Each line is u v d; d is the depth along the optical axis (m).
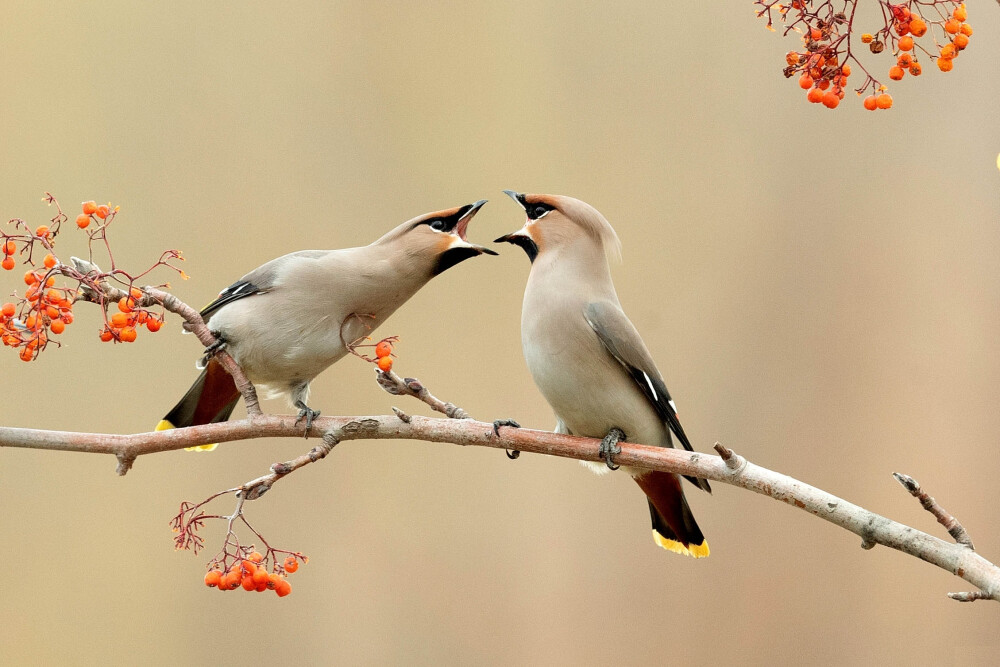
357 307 11.03
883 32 7.93
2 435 8.54
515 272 18.84
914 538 7.45
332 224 19.20
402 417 9.29
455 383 18.20
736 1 20.11
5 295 16.75
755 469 8.30
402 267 11.09
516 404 18.20
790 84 19.75
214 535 17.09
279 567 8.83
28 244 8.37
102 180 18.81
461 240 11.19
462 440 9.36
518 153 19.75
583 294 10.48
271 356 10.73
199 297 18.45
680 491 10.52
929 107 19.47
